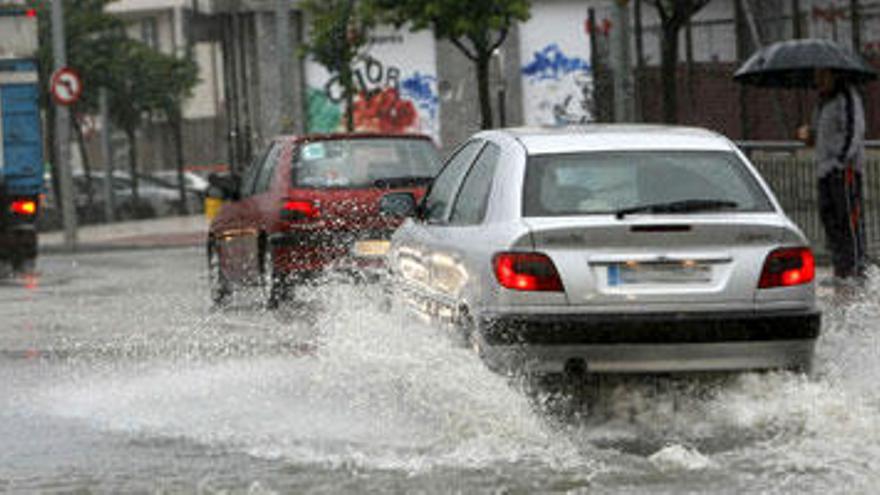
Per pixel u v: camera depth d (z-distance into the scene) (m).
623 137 21.03
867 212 40.53
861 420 18.81
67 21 101.75
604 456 17.70
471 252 20.03
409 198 23.84
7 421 21.48
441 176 23.97
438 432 19.47
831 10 53.69
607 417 19.84
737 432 18.89
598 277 19.00
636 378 19.34
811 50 34.47
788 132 53.81
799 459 17.19
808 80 39.31
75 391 24.17
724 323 18.83
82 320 35.94
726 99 56.16
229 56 93.81
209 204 70.19
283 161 36.19
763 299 19.16
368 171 35.78
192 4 93.62
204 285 46.00
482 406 19.17
